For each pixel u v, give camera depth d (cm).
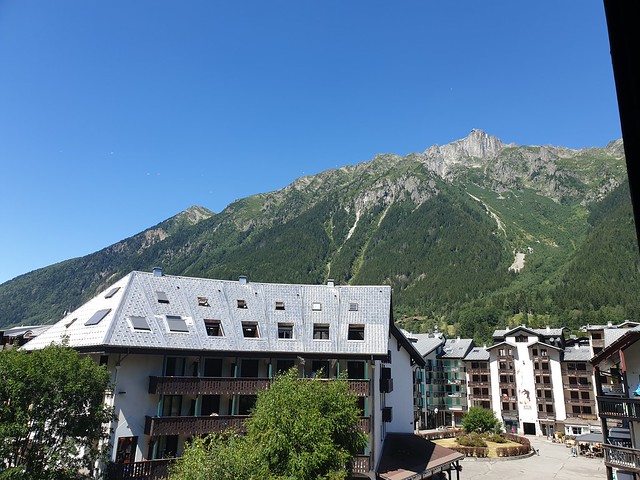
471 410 8638
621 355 3500
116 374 3425
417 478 3675
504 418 10538
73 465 2647
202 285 4328
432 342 11762
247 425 2931
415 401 10194
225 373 3891
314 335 4166
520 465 6259
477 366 11250
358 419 3144
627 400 3281
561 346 10594
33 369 2500
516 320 18188
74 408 2638
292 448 2650
